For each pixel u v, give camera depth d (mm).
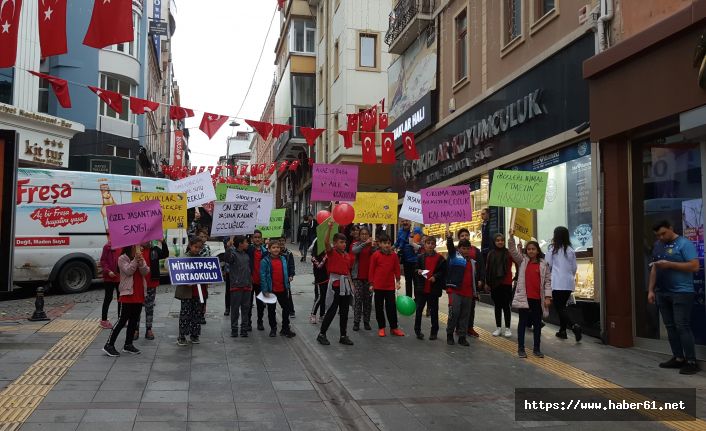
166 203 9906
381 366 7805
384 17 27594
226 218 9727
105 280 9719
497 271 9711
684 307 7391
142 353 8156
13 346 8266
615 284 9062
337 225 10008
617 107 8836
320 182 11438
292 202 43219
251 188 12891
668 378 7180
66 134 21406
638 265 9039
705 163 7664
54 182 14539
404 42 19719
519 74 12547
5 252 8070
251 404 6066
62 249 14445
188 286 8820
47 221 14305
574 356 8391
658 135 8719
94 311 11680
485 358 8273
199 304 8953
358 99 27000
